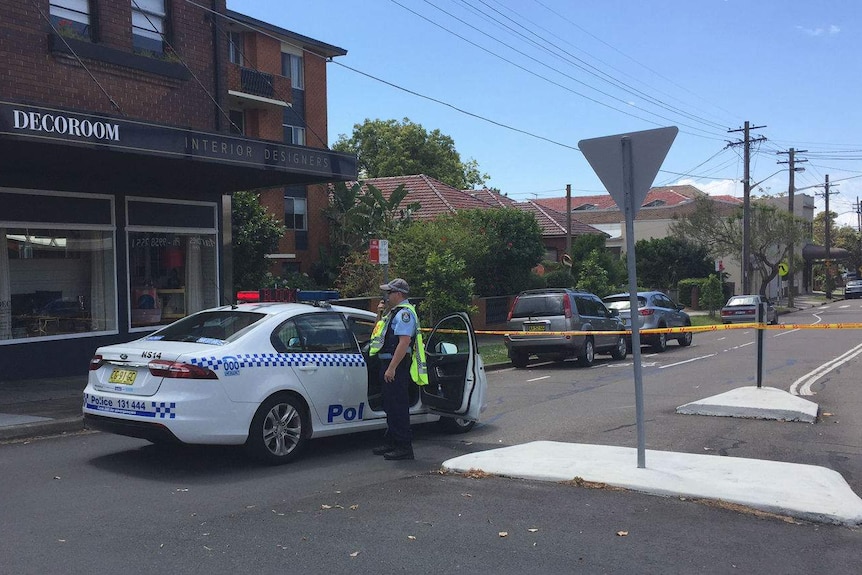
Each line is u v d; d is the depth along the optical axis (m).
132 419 6.64
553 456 7.10
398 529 5.21
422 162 50.62
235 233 21.17
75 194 13.11
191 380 6.54
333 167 14.52
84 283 13.34
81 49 12.89
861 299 62.09
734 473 6.36
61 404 10.20
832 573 4.44
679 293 45.62
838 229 88.12
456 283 18.34
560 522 5.32
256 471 6.94
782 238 43.94
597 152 6.54
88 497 6.05
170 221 14.79
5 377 12.06
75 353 13.02
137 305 14.18
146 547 4.86
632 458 6.99
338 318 8.00
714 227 45.62
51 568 4.50
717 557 4.67
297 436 7.31
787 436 8.49
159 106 14.35
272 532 5.16
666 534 5.07
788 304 49.94
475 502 5.82
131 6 13.91
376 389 8.20
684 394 12.19
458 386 8.61
